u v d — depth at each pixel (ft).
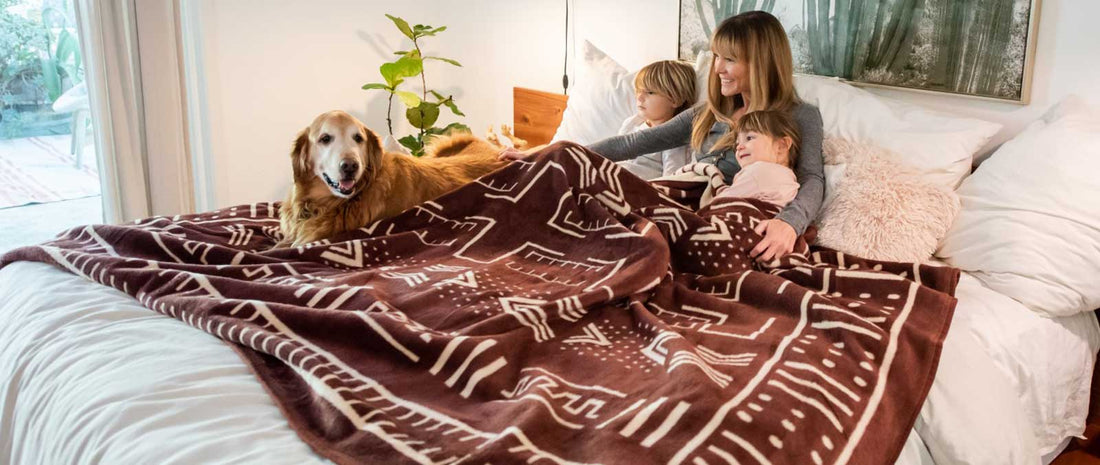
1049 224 6.17
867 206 6.65
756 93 7.61
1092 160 6.20
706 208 6.87
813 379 4.62
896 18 7.93
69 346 5.03
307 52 11.64
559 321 5.40
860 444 4.37
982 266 6.38
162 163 10.73
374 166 6.98
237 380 4.59
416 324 5.21
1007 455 4.88
